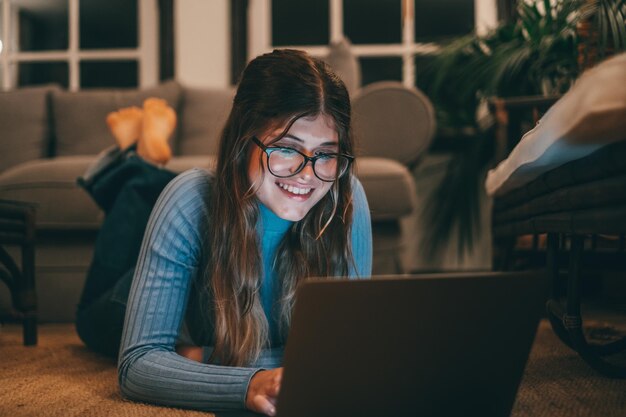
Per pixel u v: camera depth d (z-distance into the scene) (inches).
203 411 40.3
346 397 31.9
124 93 118.8
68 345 72.4
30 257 72.1
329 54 114.1
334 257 46.3
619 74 28.9
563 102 33.7
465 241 121.5
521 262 83.7
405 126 100.0
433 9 137.7
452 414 33.8
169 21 136.6
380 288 29.4
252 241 43.8
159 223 43.9
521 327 32.6
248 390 38.4
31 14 143.4
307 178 39.9
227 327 43.6
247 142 41.1
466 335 31.7
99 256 64.9
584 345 49.6
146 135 68.6
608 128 30.3
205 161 94.7
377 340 30.6
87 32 141.9
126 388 42.8
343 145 41.5
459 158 119.8
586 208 37.5
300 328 29.7
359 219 48.8
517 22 113.3
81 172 93.4
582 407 42.1
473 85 108.7
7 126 117.0
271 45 139.5
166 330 43.4
